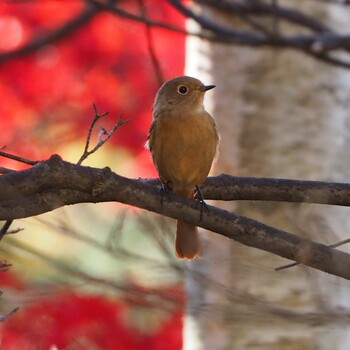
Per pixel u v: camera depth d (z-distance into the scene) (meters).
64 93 16.67
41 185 8.03
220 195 9.02
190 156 9.98
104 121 16.52
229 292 9.80
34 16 17.00
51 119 16.47
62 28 15.94
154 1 16.77
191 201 8.48
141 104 16.62
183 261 11.99
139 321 13.81
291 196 8.88
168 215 8.50
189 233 9.98
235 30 12.95
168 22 16.77
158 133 10.08
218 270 12.16
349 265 8.29
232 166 13.30
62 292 12.72
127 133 16.55
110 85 16.77
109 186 8.23
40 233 15.94
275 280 12.07
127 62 16.86
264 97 13.39
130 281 11.79
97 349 13.73
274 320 9.75
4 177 7.98
